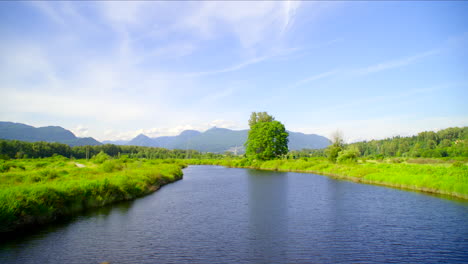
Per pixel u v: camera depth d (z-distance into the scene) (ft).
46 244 56.39
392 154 539.29
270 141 335.67
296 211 88.07
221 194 123.34
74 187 87.92
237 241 59.36
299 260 49.39
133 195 113.29
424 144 521.24
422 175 138.51
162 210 89.25
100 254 51.49
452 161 248.52
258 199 109.91
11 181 100.32
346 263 48.11
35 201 69.87
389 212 85.71
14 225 63.26
